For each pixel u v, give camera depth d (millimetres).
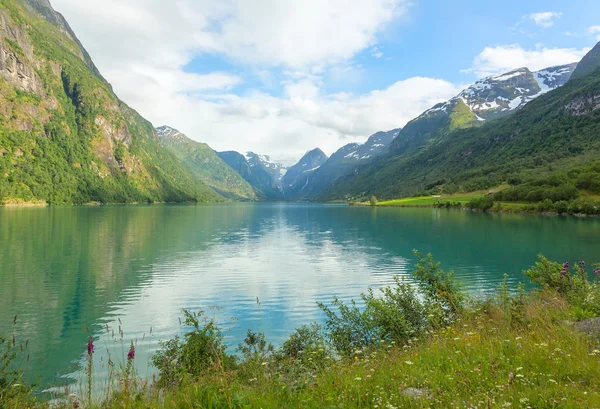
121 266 46500
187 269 45094
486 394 6148
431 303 16078
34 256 51938
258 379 9906
